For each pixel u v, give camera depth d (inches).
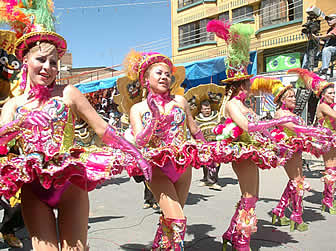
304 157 399.5
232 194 239.3
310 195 229.8
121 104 159.5
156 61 114.9
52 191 74.9
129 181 300.5
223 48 701.3
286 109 163.2
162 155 98.4
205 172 271.0
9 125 74.9
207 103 233.3
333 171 187.2
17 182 70.2
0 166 72.3
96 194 246.8
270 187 253.1
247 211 121.3
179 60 908.6
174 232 98.6
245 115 122.1
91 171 76.0
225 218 179.6
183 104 117.1
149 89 115.8
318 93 205.2
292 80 407.2
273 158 116.5
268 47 690.8
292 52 663.8
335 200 196.7
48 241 74.0
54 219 77.9
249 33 125.9
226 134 117.1
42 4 86.1
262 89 168.7
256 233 155.3
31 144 75.7
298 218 157.1
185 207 203.5
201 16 861.2
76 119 85.0
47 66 76.9
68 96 78.9
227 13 805.9
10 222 135.5
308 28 385.4
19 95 82.4
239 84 126.3
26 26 86.7
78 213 75.5
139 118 113.0
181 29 918.4
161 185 102.9
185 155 100.3
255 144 122.3
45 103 77.6
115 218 183.6
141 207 207.9
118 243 144.9
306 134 141.4
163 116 110.4
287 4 669.9
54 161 71.2
